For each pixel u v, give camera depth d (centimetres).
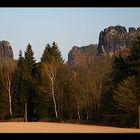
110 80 7488
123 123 6016
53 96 7925
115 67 6694
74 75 8556
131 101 5838
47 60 8781
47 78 8119
